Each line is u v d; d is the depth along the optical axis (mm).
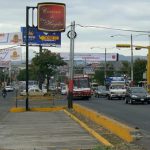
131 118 28953
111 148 14562
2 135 19188
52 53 81312
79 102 54375
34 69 87438
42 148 15312
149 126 23688
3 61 109000
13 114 32688
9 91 122562
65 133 19781
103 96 75688
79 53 129375
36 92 63344
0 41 97062
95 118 24266
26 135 19141
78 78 64500
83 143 16469
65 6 42375
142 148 15023
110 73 134125
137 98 49219
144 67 116562
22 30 87000
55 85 114188
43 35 84750
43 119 27688
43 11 41062
